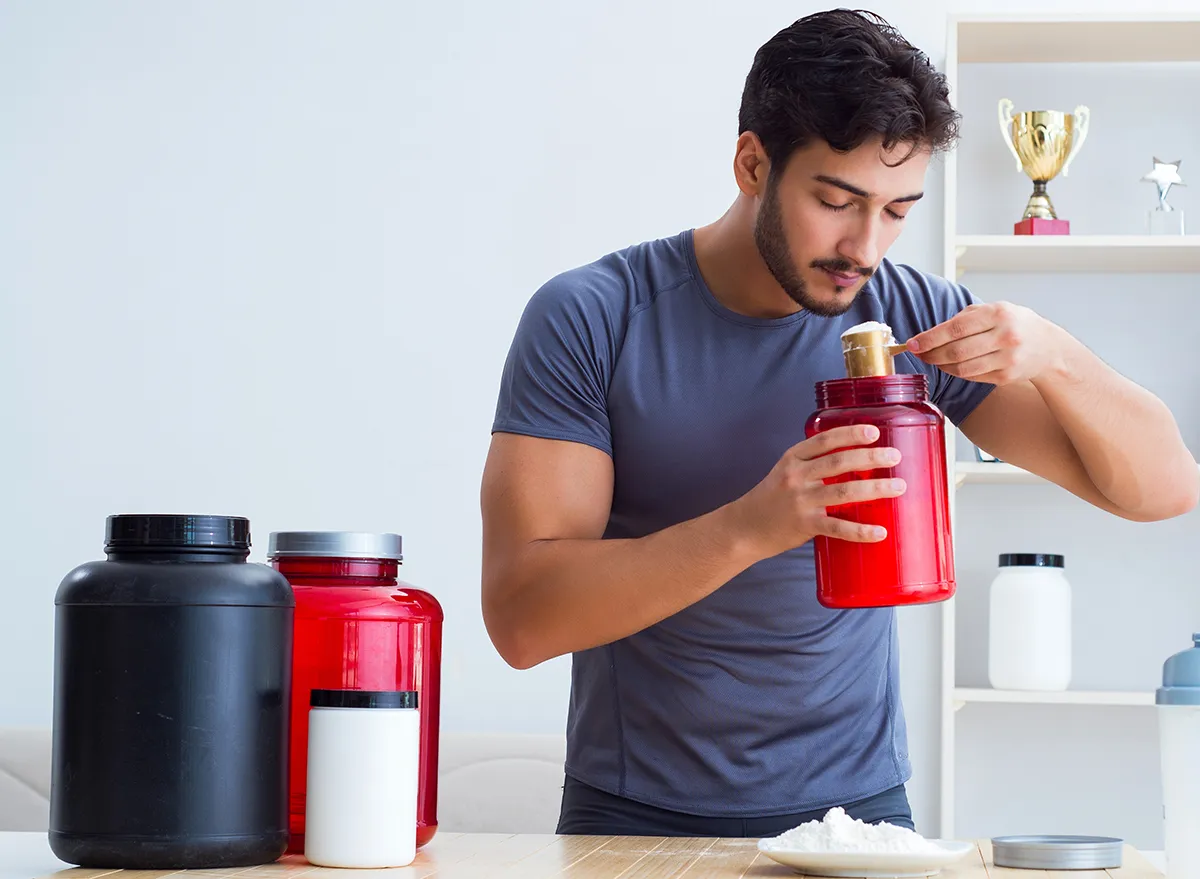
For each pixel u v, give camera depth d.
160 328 2.79
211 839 0.94
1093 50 2.62
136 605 0.94
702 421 1.38
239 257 2.79
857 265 1.17
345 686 1.03
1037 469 1.43
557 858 1.02
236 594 0.95
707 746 1.37
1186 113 2.67
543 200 2.74
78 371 2.79
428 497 2.72
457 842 1.12
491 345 2.73
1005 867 0.99
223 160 2.80
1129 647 2.60
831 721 1.39
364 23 2.79
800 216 1.17
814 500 0.98
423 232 2.76
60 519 2.77
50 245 2.81
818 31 1.16
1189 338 2.64
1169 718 0.96
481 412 2.72
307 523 2.73
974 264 2.63
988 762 2.60
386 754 0.97
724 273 1.39
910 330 1.45
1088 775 2.58
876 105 1.09
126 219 2.81
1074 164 2.68
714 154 2.71
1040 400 1.41
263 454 2.75
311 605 1.04
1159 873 0.97
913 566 0.98
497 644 1.29
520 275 2.73
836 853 0.92
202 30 2.82
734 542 1.07
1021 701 2.47
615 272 1.43
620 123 2.73
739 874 0.96
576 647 1.23
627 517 1.41
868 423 0.98
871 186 1.13
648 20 2.74
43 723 2.74
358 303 2.76
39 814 2.38
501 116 2.75
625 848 1.08
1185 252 2.49
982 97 2.70
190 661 0.94
